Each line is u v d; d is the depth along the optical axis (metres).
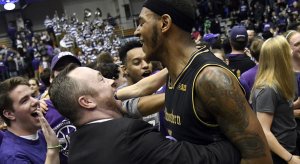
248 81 3.11
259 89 2.42
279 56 2.38
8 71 15.36
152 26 1.31
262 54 2.46
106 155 1.22
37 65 14.70
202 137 1.24
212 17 19.36
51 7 21.75
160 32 1.31
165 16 1.29
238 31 3.81
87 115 1.33
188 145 1.21
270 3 17.47
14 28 19.31
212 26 17.67
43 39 16.67
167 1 1.29
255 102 2.44
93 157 1.24
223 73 1.19
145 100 1.76
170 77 1.39
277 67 2.39
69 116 1.35
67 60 2.74
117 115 1.39
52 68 2.76
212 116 1.23
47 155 1.85
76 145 1.31
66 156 2.27
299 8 15.34
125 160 1.20
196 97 1.23
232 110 1.17
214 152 1.18
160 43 1.32
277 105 2.41
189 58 1.31
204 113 1.23
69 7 21.66
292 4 16.11
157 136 1.24
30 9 21.45
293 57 3.01
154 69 3.34
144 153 1.20
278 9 16.81
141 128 1.26
